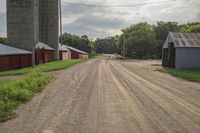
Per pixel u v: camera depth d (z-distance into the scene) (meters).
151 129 7.83
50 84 18.61
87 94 14.27
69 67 39.47
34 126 8.06
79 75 25.89
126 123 8.46
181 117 9.35
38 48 49.53
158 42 111.44
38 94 14.23
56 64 46.31
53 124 8.29
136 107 10.95
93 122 8.55
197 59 39.72
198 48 39.66
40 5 67.31
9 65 37.78
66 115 9.48
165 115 9.62
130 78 23.52
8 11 50.16
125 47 111.88
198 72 32.53
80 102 11.96
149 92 15.27
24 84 15.39
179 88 17.45
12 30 50.06
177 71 33.91
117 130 7.70
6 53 36.66
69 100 12.45
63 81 20.56
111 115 9.52
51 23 67.94
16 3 49.66
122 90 15.90
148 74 28.70
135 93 14.78
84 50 148.88
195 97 13.74
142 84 19.16
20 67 41.38
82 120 8.79
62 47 80.44
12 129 7.74
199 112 10.19
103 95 13.96
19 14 49.81
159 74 29.16
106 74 27.30
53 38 68.38
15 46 49.88
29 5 49.88
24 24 49.88
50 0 67.81
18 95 12.30
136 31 114.38
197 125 8.30
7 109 10.16
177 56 39.69
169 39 43.56
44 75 22.25
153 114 9.75
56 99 12.72
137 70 34.75
